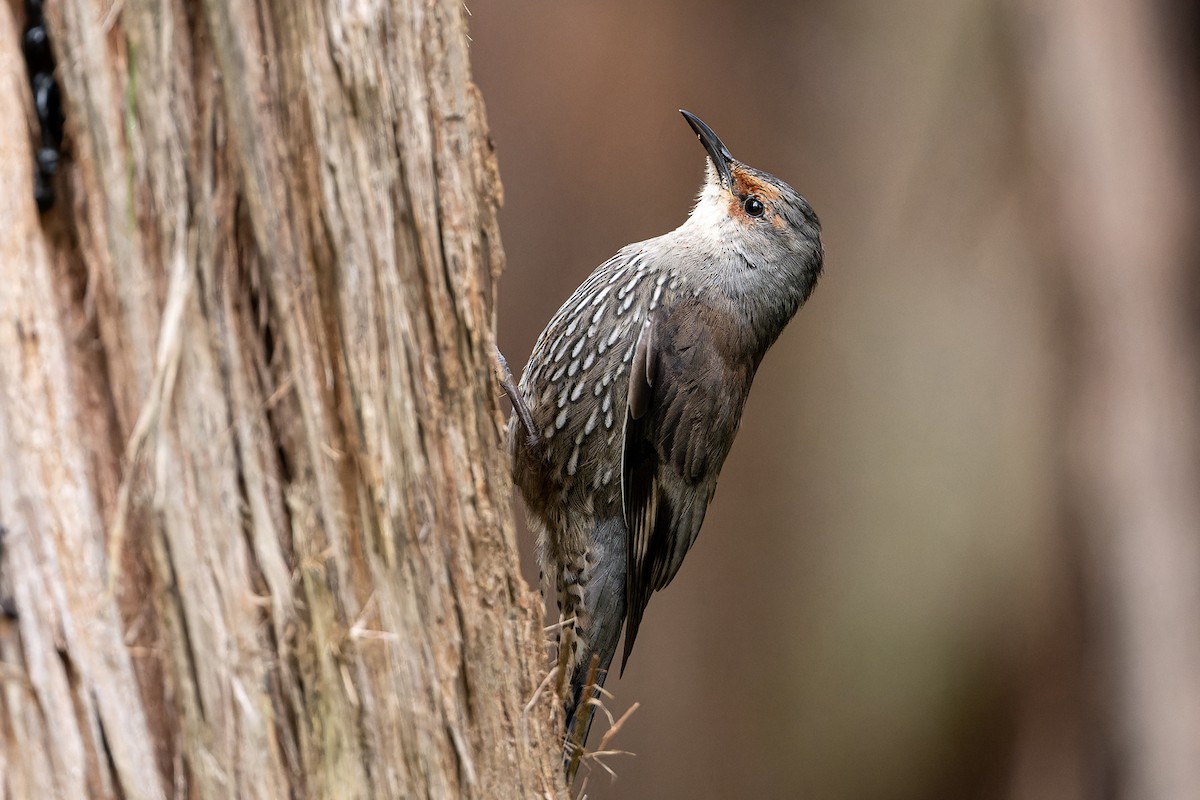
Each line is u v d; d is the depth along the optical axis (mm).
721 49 16516
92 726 4344
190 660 4566
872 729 17156
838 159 17328
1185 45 16891
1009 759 17078
